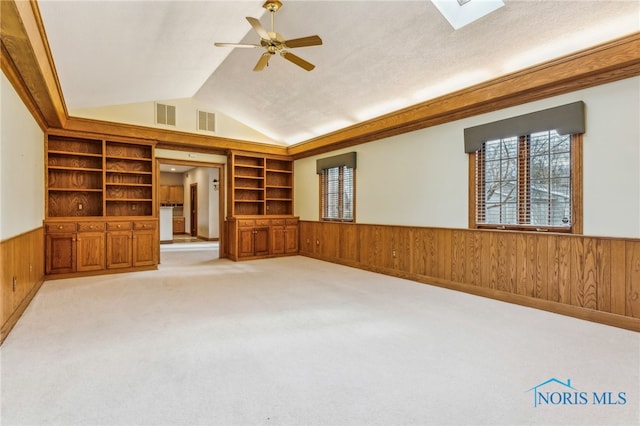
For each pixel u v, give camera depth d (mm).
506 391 1928
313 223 7219
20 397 1847
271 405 1788
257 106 6211
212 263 6543
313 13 3643
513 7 2943
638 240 2949
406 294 4164
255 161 7582
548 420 1668
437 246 4648
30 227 3840
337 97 5152
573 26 2949
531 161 3740
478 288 4137
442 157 4605
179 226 13711
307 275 5355
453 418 1680
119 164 5828
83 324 3012
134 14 3002
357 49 4027
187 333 2812
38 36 2719
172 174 13805
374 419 1672
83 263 5145
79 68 3748
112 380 2037
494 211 4062
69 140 5383
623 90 3041
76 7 2633
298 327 2973
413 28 3484
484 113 4102
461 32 3336
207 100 6457
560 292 3422
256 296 4039
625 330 2930
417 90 4434
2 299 2689
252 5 3486
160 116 6098
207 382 2020
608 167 3133
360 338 2725
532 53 3348
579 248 3299
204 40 4000
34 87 3338
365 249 5852
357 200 6043
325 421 1656
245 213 7477
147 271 5637
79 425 1613
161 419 1663
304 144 6996
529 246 3674
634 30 2824
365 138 5711
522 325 3041
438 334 2811
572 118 3305
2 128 2740
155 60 4195
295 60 3420
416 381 2039
